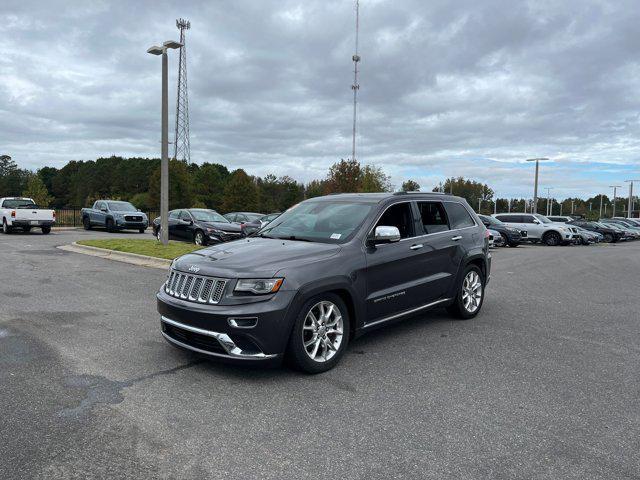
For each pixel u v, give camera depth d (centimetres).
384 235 518
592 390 441
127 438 341
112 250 1434
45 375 459
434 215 653
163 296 489
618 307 823
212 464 310
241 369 481
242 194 6150
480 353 546
